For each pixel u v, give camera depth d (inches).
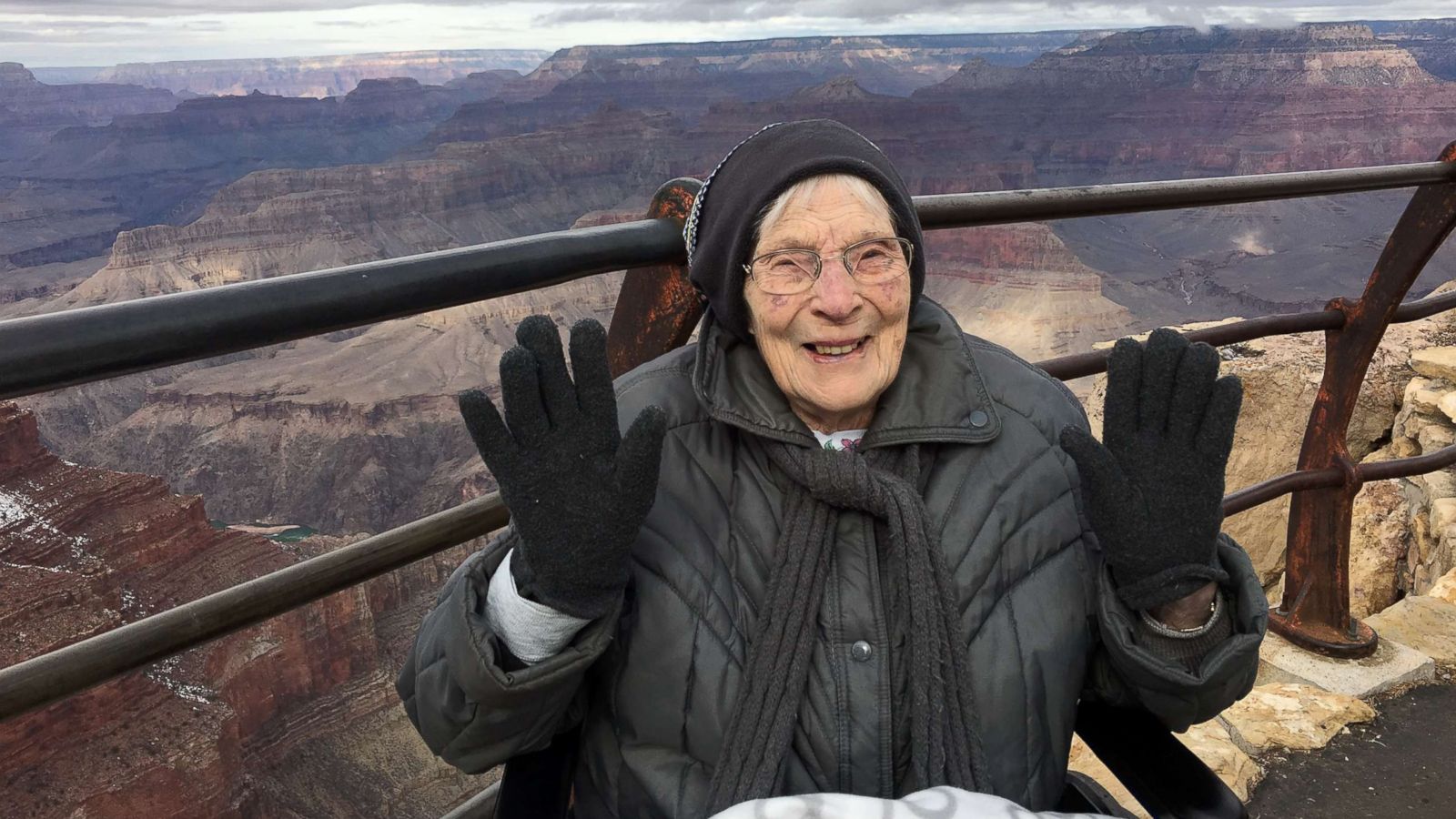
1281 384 179.5
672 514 45.1
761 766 40.8
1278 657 100.7
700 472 46.5
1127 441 42.4
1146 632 43.1
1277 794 81.3
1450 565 131.4
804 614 42.5
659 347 55.4
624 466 36.5
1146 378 42.1
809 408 48.3
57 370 29.4
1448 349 167.2
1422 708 92.3
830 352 45.6
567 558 36.7
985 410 46.9
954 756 41.2
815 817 35.1
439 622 41.1
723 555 45.1
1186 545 41.0
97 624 1111.0
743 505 45.8
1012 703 44.1
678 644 43.3
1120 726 46.3
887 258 45.4
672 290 52.7
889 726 42.5
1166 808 40.9
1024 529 46.3
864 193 44.6
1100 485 41.7
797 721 42.9
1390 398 172.4
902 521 42.8
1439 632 105.0
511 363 36.2
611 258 46.5
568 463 36.8
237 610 40.7
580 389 37.7
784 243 44.2
